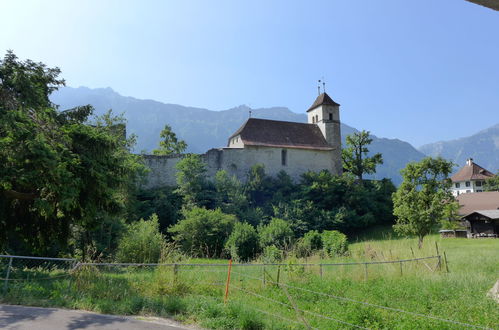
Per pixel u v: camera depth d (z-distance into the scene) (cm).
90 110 1928
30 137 1258
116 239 2497
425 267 1581
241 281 1272
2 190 1370
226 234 3381
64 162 1303
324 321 809
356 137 6150
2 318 753
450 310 876
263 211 4806
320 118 6312
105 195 1547
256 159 5538
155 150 6931
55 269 1461
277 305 986
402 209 2908
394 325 746
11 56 1549
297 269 1398
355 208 5072
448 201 2889
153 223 2706
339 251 2595
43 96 1706
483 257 1920
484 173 8300
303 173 5678
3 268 1219
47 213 1336
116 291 999
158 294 1018
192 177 4644
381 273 1459
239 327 769
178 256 1545
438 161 2883
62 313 815
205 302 902
